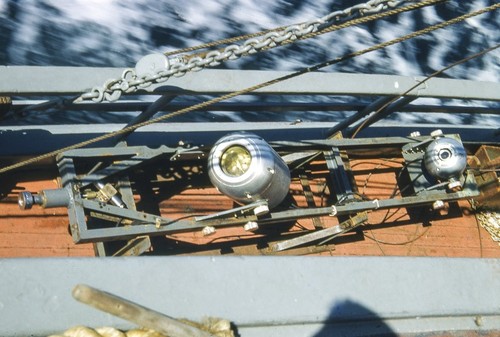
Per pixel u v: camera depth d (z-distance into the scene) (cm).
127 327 309
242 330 325
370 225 436
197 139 423
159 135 418
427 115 570
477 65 648
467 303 361
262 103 445
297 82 387
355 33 627
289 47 599
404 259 356
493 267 373
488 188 454
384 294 347
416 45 642
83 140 396
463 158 425
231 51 319
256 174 366
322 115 532
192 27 589
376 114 429
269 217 383
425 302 353
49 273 306
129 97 504
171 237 394
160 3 591
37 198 354
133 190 398
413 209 449
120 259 316
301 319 332
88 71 351
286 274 334
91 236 354
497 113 499
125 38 567
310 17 626
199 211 406
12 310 299
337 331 338
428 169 430
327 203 433
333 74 396
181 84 363
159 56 330
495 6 317
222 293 324
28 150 382
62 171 364
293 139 443
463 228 455
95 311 307
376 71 613
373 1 305
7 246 367
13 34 548
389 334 345
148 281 317
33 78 344
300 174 429
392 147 442
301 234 416
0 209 372
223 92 372
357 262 347
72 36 558
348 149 434
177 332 290
